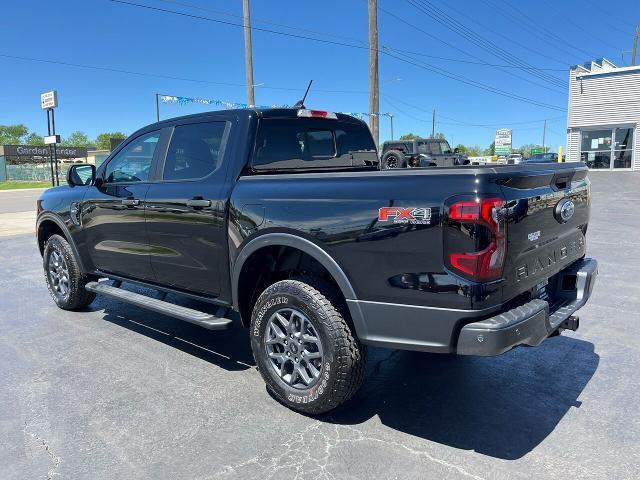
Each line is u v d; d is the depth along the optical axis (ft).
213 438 10.47
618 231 35.17
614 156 86.02
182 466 9.52
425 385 12.89
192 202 13.20
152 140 15.26
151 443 10.30
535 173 10.11
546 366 13.83
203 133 13.85
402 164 67.05
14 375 13.57
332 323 10.53
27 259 30.89
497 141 118.83
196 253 13.43
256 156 12.99
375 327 10.07
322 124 15.12
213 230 12.82
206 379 13.33
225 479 9.12
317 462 9.60
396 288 9.68
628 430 10.57
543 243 10.70
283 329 11.65
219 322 12.71
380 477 9.12
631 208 47.21
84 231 17.44
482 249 8.87
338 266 10.36
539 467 9.37
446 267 9.12
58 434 10.64
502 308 9.64
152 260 14.90
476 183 8.93
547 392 12.35
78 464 9.61
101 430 10.80
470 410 11.57
